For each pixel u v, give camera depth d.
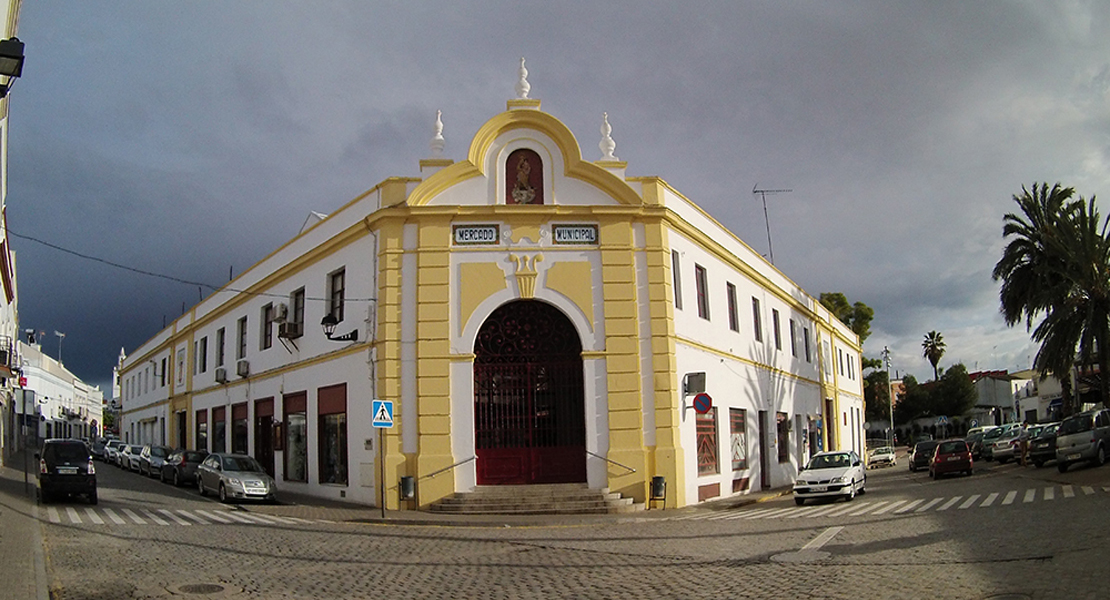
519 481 21.44
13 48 11.93
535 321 22.14
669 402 21.83
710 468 24.61
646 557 12.80
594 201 22.41
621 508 20.55
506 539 15.39
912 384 88.75
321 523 18.69
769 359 31.80
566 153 22.42
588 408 21.47
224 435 34.53
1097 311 31.33
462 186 22.31
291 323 27.27
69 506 21.08
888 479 35.34
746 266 29.83
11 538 14.37
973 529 14.23
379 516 19.73
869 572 10.58
